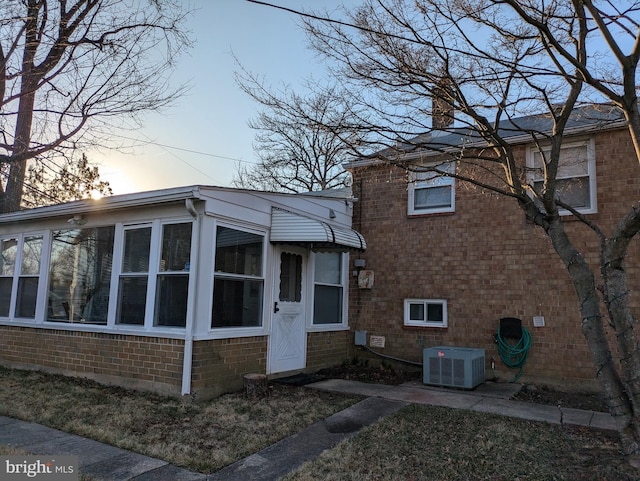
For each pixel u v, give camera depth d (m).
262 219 7.85
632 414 4.39
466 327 8.69
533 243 8.24
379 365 9.52
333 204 9.62
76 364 7.78
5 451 4.56
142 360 6.95
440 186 9.30
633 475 3.99
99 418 5.66
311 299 8.98
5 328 9.04
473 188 8.77
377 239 9.88
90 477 4.01
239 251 7.38
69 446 4.75
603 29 4.81
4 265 9.46
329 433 5.29
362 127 6.34
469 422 5.68
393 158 7.78
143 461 4.40
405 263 9.49
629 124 4.75
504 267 8.45
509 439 5.07
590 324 4.68
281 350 8.14
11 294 9.12
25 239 9.13
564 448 4.80
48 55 7.74
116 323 7.40
